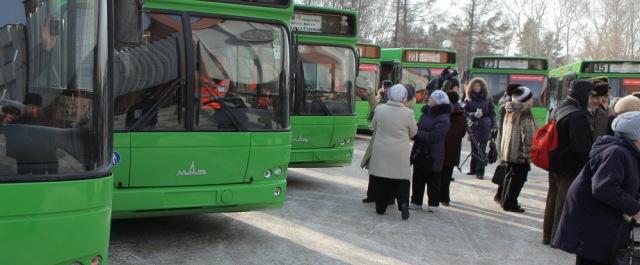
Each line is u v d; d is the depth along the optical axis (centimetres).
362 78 1941
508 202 908
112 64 374
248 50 643
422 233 755
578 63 1692
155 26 592
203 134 605
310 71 1039
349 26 1095
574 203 466
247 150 629
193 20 611
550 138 679
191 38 607
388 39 5153
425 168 852
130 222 729
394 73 2019
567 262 666
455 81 1088
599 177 442
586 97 663
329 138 1030
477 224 821
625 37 4781
